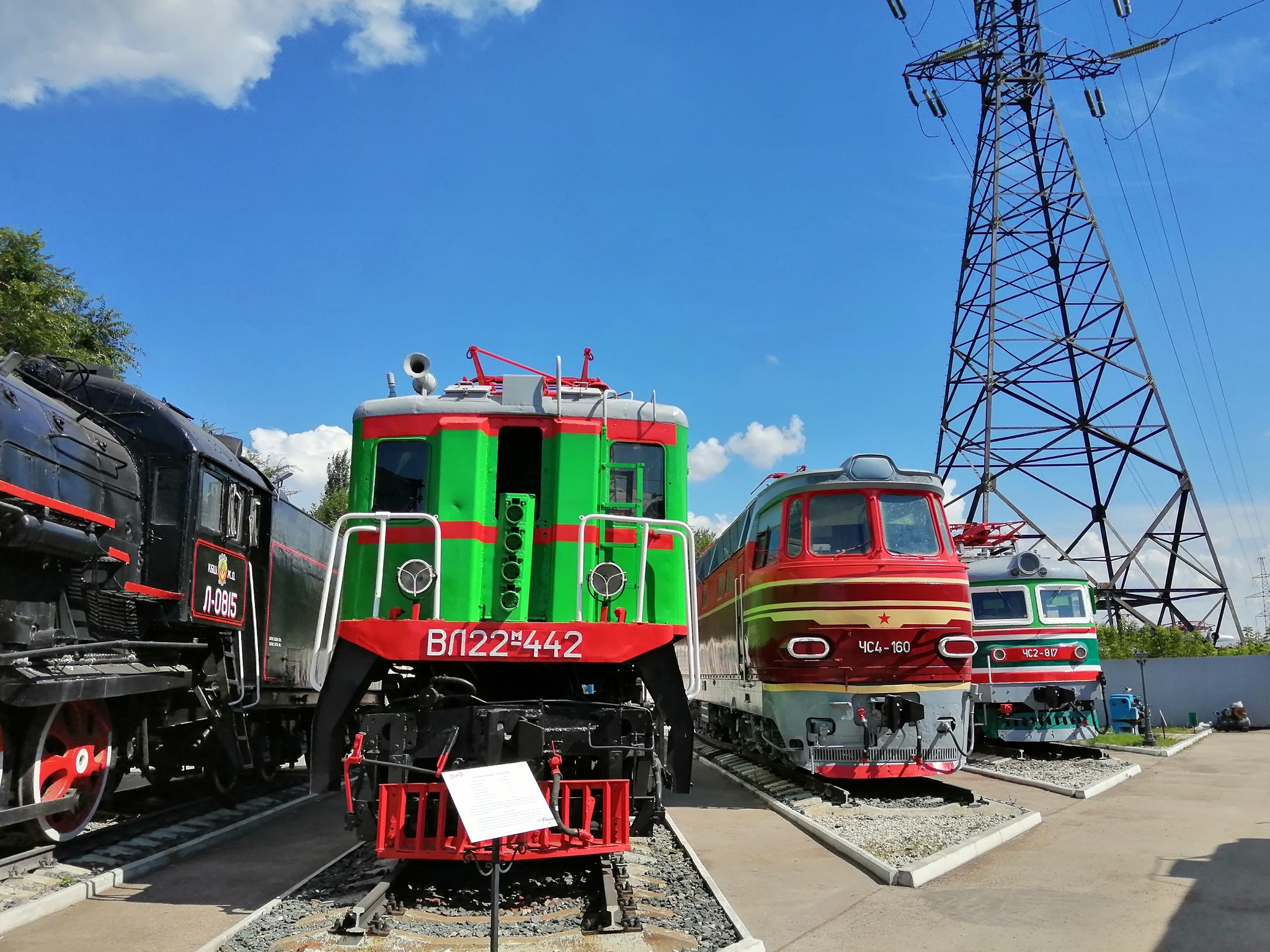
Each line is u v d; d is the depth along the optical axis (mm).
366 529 7344
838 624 10875
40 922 6047
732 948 5258
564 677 7551
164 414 9312
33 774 7062
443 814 6059
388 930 5492
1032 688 16000
